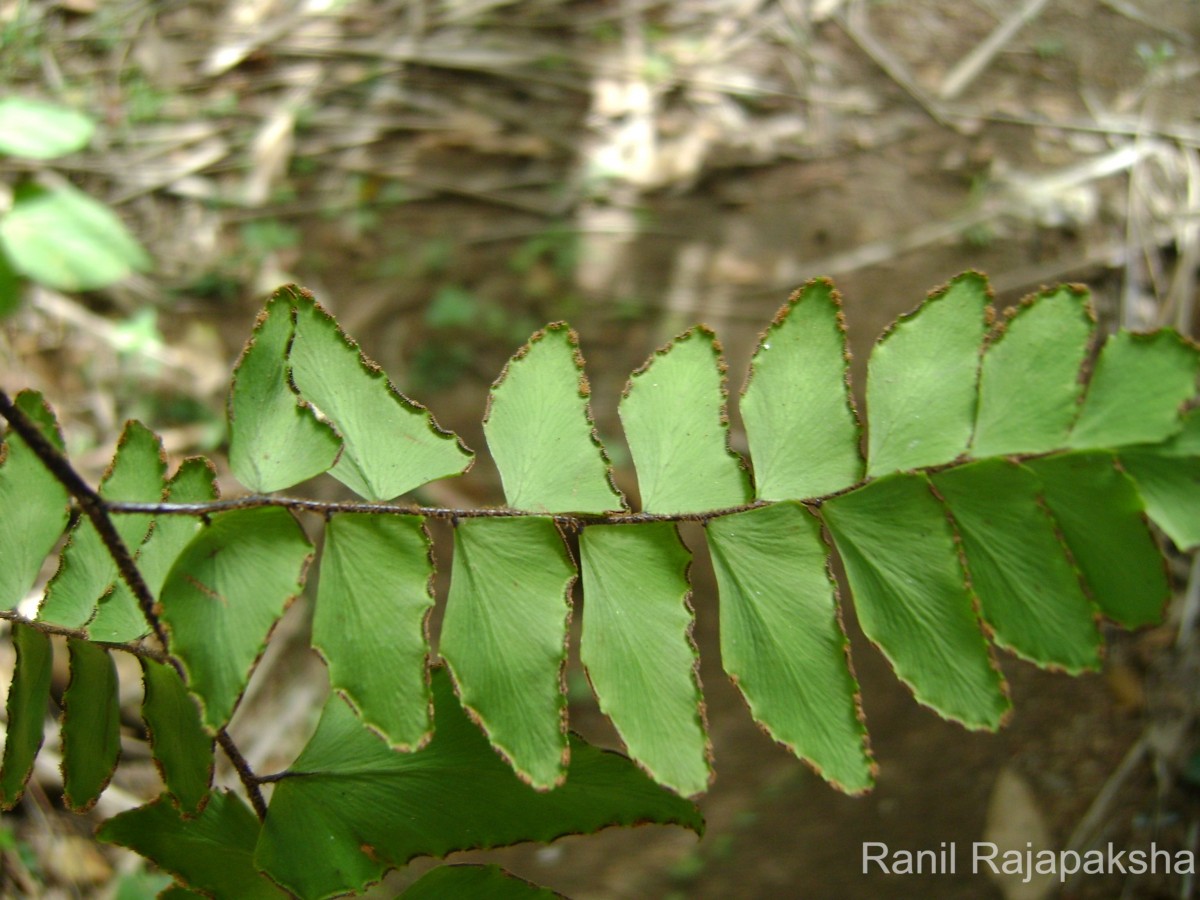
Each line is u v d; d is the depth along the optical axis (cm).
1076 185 32
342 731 12
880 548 11
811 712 11
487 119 34
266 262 31
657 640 11
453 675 11
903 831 23
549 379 12
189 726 11
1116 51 35
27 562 12
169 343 30
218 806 12
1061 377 11
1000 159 33
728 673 11
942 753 24
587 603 11
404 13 37
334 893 11
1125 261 30
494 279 31
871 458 12
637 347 30
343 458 11
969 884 22
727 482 12
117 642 11
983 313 11
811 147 34
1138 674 25
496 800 11
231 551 10
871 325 30
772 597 11
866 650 25
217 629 10
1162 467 11
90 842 21
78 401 29
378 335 30
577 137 34
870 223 32
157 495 12
